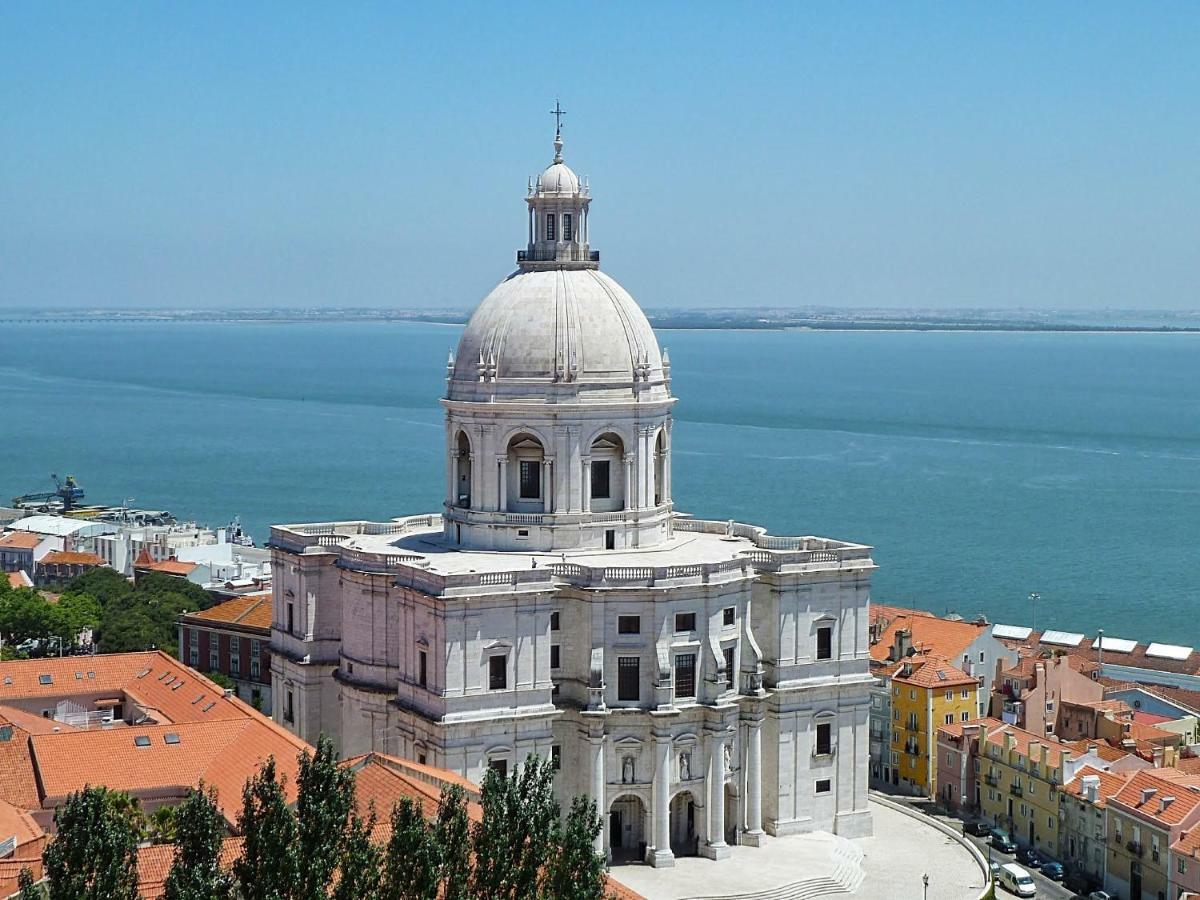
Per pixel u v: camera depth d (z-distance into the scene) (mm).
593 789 162875
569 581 164500
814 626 173000
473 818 126562
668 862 163375
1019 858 180500
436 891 102750
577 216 181625
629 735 163750
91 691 189750
